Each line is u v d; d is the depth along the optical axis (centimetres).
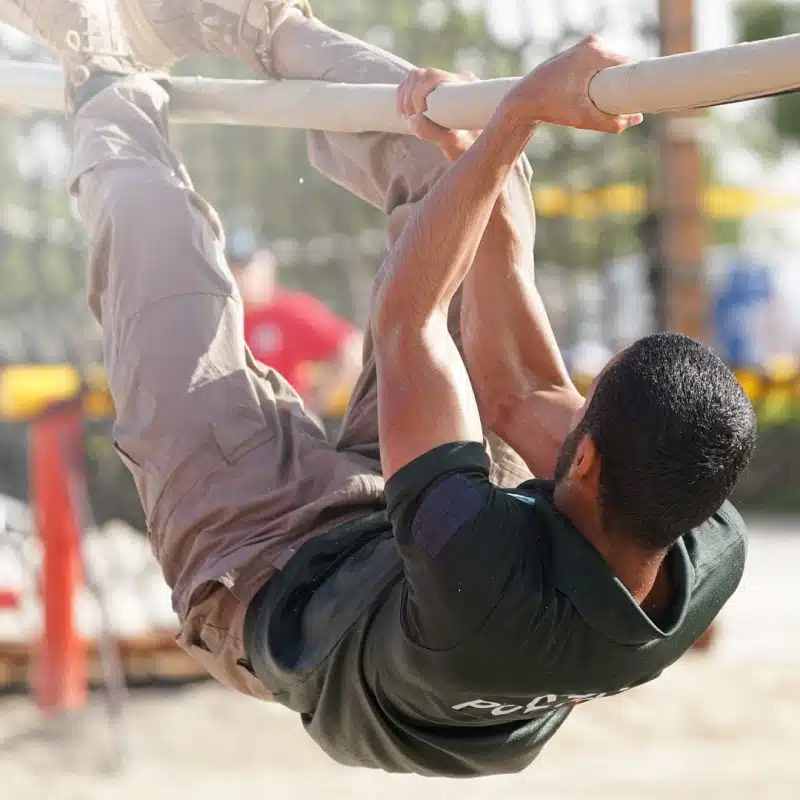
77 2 773
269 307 1758
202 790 1355
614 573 543
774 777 1383
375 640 585
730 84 555
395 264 562
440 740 605
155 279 701
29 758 1454
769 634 1992
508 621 536
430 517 538
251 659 643
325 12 1966
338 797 1336
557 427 651
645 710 1631
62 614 1573
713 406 526
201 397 685
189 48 791
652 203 2047
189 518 671
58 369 2198
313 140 784
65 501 1566
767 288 3866
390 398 560
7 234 2206
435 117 654
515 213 658
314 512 655
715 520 591
